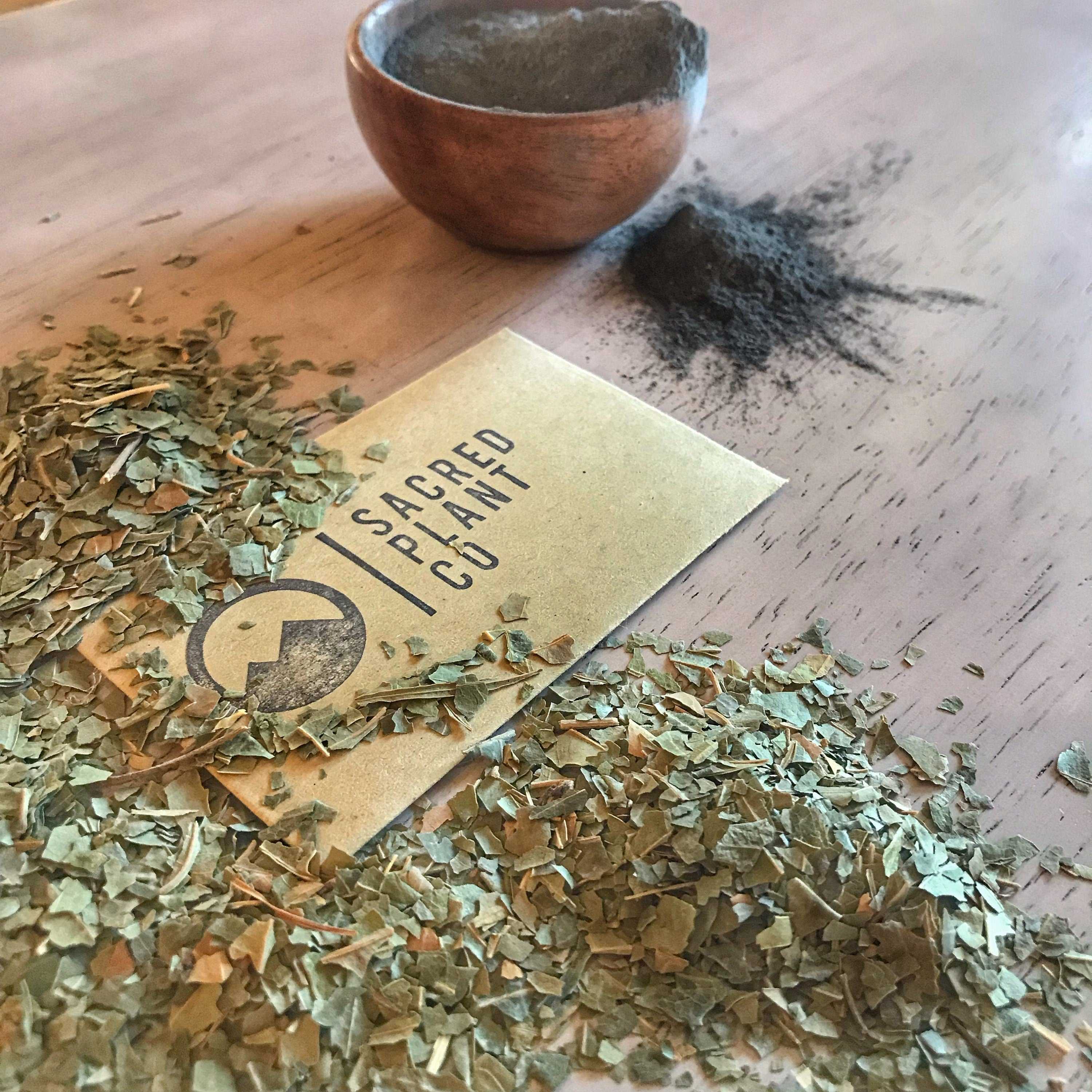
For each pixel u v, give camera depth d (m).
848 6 0.32
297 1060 0.13
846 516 0.19
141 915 0.14
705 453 0.19
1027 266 0.23
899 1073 0.13
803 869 0.14
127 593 0.17
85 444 0.18
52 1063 0.13
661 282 0.22
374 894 0.14
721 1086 0.13
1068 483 0.19
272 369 0.20
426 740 0.16
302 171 0.25
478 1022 0.13
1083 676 0.17
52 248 0.22
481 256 0.23
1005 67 0.29
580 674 0.16
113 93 0.26
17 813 0.14
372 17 0.21
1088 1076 0.13
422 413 0.20
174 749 0.15
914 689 0.17
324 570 0.17
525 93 0.21
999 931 0.14
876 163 0.26
